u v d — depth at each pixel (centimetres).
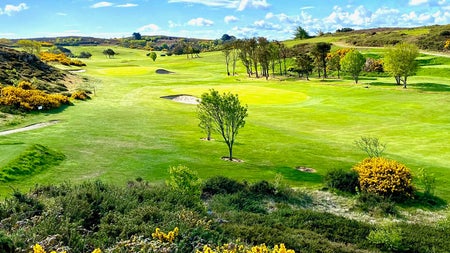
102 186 1709
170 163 3059
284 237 1449
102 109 5528
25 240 947
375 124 5256
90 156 3119
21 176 2478
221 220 1636
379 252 1684
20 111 4738
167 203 1546
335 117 5747
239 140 4150
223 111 3347
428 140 4328
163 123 4781
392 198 2630
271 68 13900
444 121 5281
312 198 2627
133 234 1088
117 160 3052
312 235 1684
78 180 2528
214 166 3095
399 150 3938
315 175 3059
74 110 5297
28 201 1321
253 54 12081
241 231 1421
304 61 10931
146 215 1254
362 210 2477
